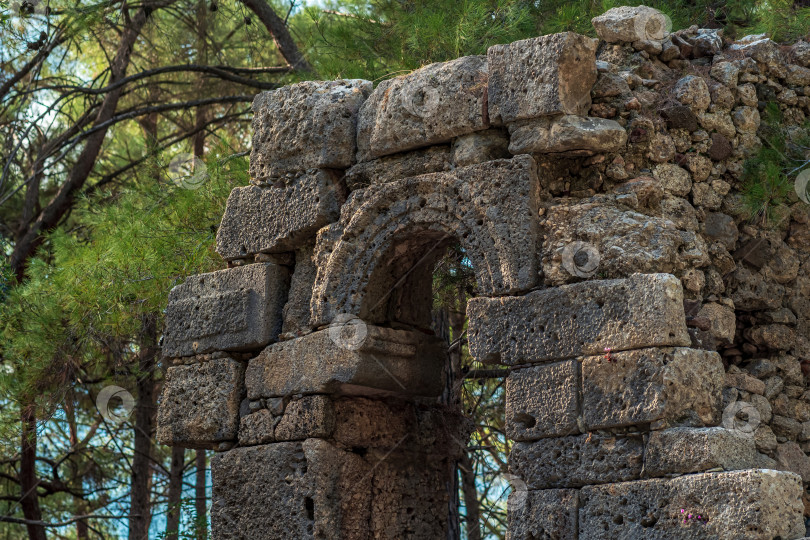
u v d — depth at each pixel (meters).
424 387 8.39
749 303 7.68
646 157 7.30
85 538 18.36
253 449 8.25
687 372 6.52
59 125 16.95
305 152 8.36
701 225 7.54
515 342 7.05
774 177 7.52
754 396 7.50
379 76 10.87
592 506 6.60
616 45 7.71
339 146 8.23
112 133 17.62
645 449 6.49
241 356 8.65
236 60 16.44
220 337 8.59
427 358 8.39
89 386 16.00
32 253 15.36
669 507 6.28
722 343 7.59
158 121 17.27
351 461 8.07
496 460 14.91
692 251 7.14
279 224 8.47
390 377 8.07
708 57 8.00
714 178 7.67
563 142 7.05
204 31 14.74
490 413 15.28
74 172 15.66
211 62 16.30
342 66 11.39
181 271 11.38
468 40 9.96
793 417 7.70
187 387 8.74
